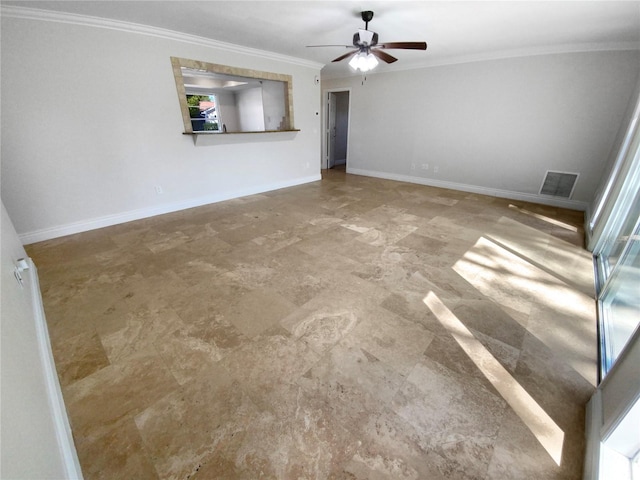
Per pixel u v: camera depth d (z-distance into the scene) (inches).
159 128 150.6
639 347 41.3
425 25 128.3
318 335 71.6
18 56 108.9
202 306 82.3
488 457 45.4
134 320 76.4
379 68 228.4
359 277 97.5
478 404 54.1
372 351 66.7
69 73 120.2
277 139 210.7
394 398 55.3
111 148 137.7
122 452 46.2
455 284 93.5
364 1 103.6
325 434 49.0
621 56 145.9
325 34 143.6
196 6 109.0
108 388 57.2
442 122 214.2
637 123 111.4
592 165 164.2
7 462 21.7
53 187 126.0
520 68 174.1
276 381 59.0
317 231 137.3
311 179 247.6
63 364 62.6
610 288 81.2
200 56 154.6
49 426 40.0
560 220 153.6
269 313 79.6
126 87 135.5
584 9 107.7
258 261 108.3
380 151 257.1
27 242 123.0
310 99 223.5
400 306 82.7
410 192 212.1
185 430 49.6
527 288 91.5
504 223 148.6
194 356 65.2
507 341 69.5
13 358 33.9
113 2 105.0
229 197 193.0
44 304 82.5
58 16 112.3
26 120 115.0
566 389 57.1
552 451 46.3
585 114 161.0
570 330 73.1
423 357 64.9
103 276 97.5
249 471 43.8
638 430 37.6
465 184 215.9
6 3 101.3
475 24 126.3
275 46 167.3
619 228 100.9
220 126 308.7
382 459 45.3
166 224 146.3
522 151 186.1
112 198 143.3
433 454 45.9
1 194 114.9
